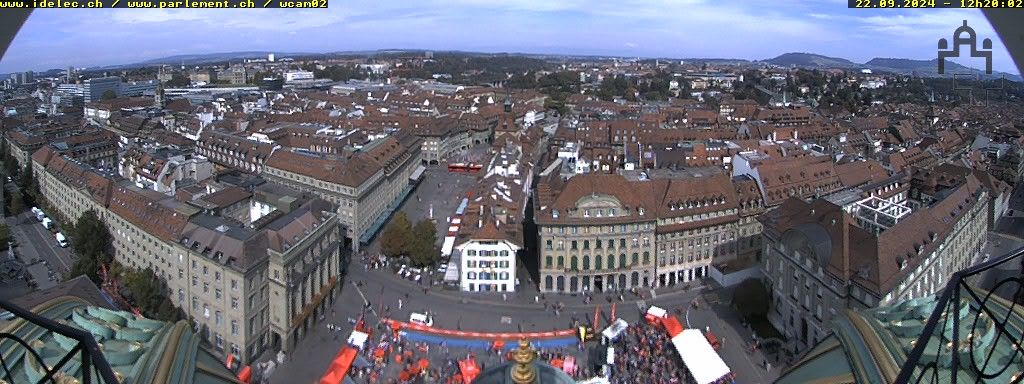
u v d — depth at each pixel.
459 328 149.50
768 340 143.25
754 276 175.25
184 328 61.09
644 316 152.88
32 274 179.50
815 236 138.50
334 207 174.12
